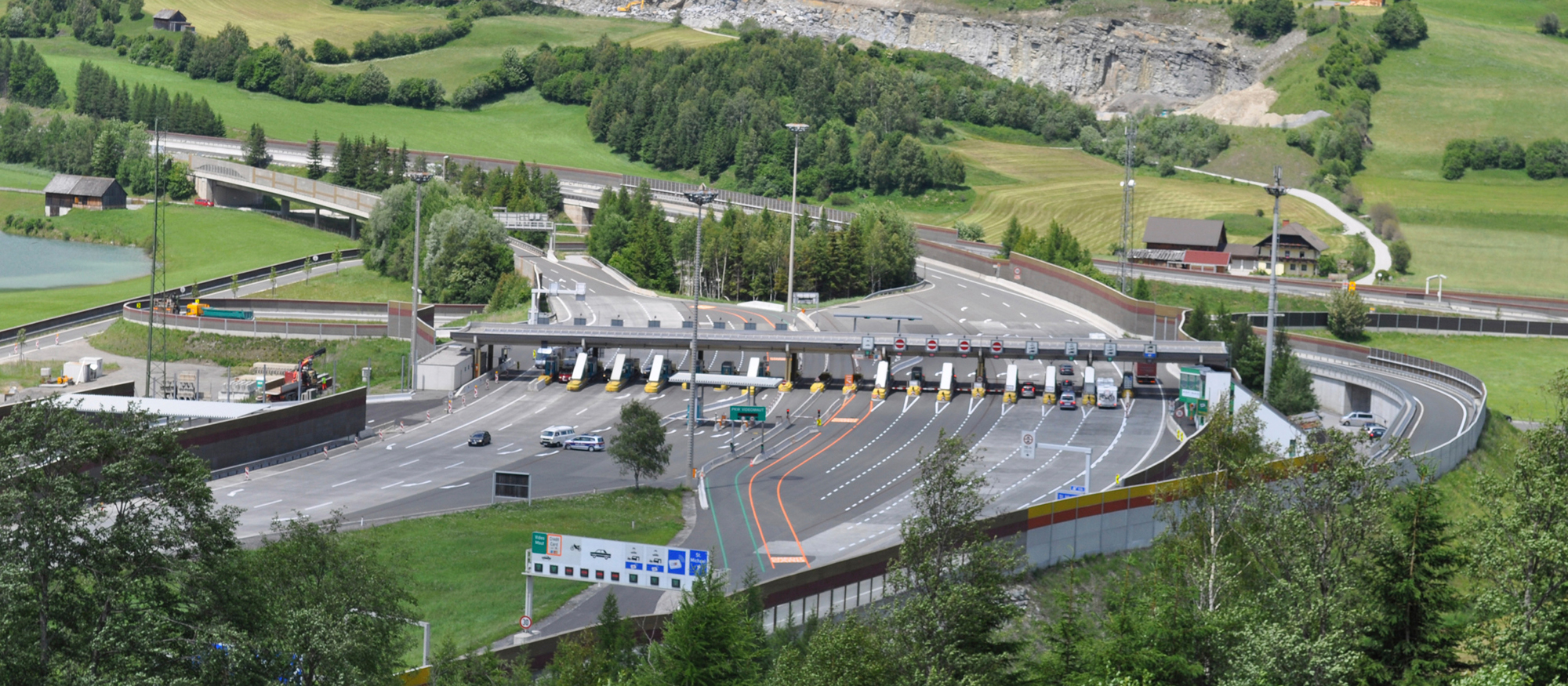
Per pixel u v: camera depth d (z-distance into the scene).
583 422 147.12
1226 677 60.62
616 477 123.25
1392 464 70.38
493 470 125.00
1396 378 170.50
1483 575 64.62
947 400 156.00
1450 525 66.12
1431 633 64.06
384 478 121.38
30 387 178.38
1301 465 72.00
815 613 76.69
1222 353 155.12
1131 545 99.44
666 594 88.81
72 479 53.28
